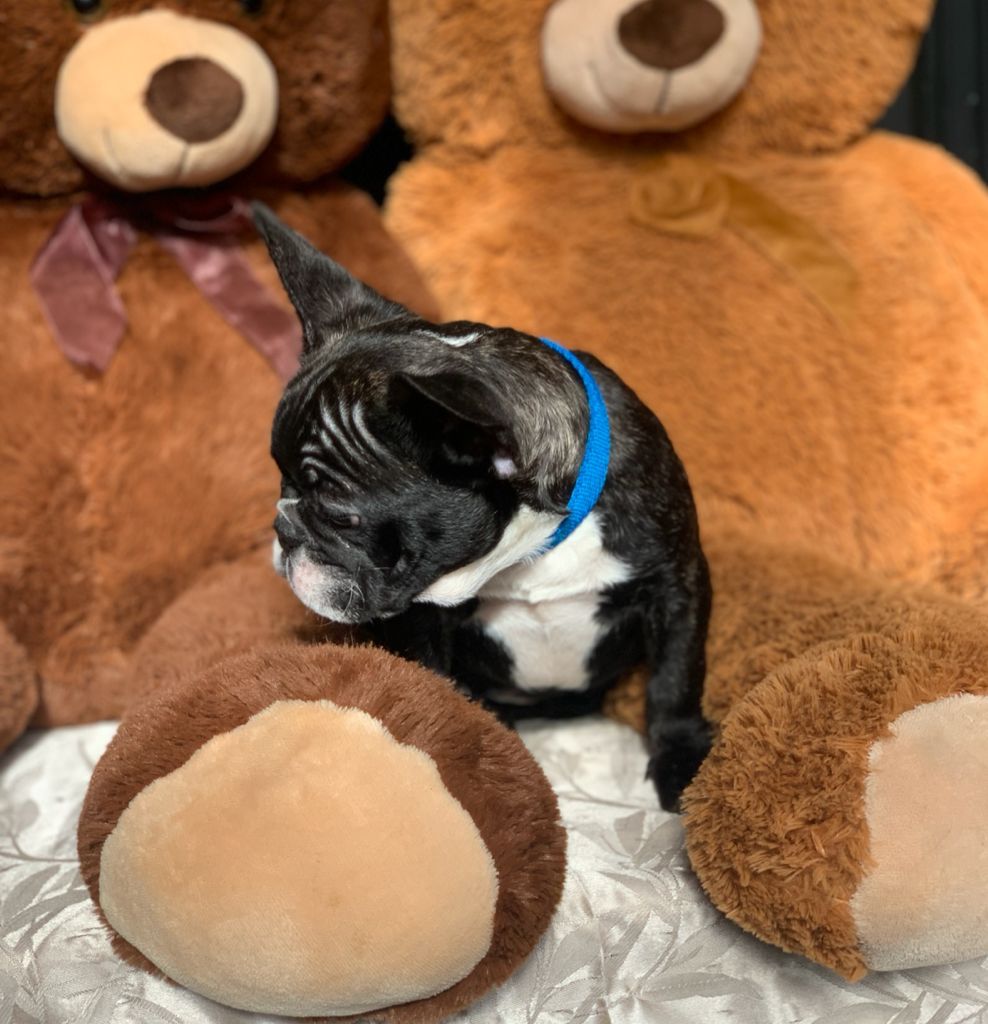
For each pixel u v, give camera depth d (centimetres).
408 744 66
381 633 78
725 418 91
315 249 78
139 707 73
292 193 92
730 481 91
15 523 86
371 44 87
